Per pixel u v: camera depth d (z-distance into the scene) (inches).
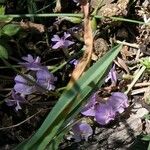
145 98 8.5
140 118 8.4
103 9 9.2
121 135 8.3
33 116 8.4
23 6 9.7
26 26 9.0
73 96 6.3
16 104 8.7
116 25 9.3
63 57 9.3
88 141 8.3
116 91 8.7
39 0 9.5
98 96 8.1
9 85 8.9
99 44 9.1
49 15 8.6
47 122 6.2
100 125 8.4
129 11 9.5
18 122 8.6
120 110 8.1
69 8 9.7
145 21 9.4
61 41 8.8
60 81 9.0
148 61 8.7
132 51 9.2
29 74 8.6
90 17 8.9
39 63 8.5
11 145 8.4
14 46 9.3
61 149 8.3
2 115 8.7
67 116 6.6
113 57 6.2
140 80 8.9
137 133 8.3
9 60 9.1
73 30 9.3
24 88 8.1
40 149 6.4
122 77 8.8
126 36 9.3
